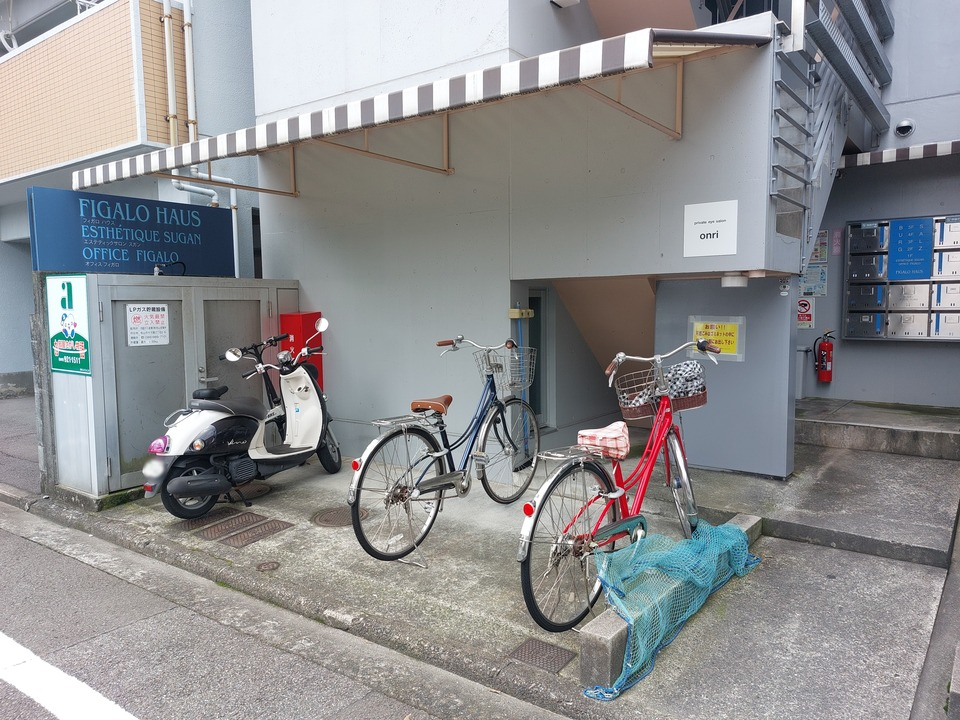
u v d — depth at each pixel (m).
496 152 4.90
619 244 4.43
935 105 6.08
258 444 4.84
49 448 5.15
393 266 5.58
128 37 6.25
